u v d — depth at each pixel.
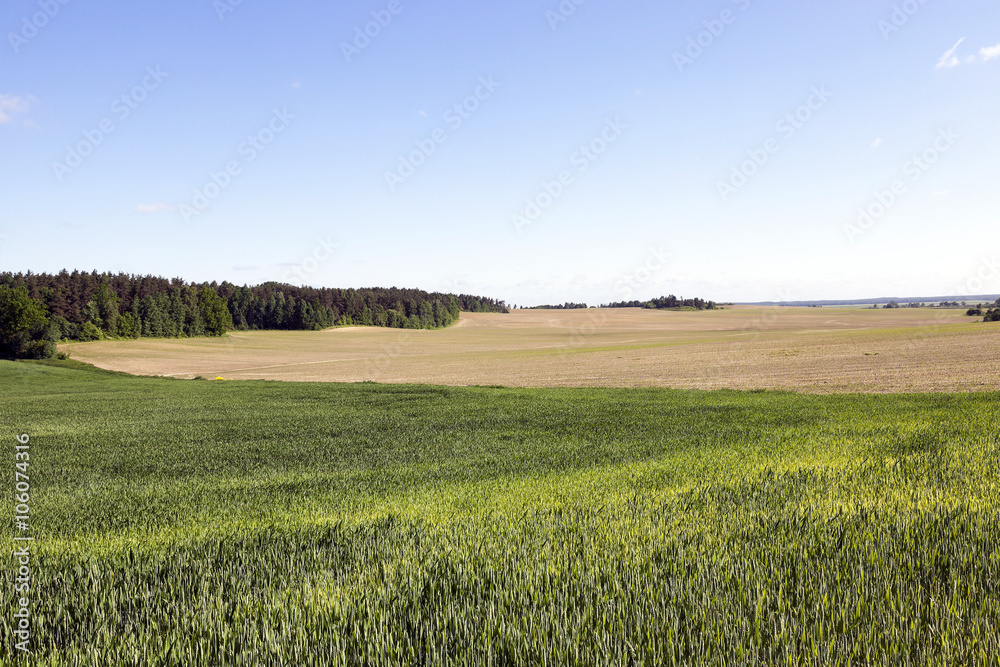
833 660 2.54
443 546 4.61
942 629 2.71
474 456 14.78
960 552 3.61
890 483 6.31
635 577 3.54
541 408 27.17
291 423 24.44
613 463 12.20
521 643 2.77
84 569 4.52
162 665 2.84
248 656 2.80
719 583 3.40
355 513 7.45
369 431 21.41
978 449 8.16
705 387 36.88
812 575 3.45
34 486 12.59
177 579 4.16
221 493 10.68
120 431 22.77
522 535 4.86
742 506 5.59
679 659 2.62
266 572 4.23
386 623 3.07
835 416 17.78
